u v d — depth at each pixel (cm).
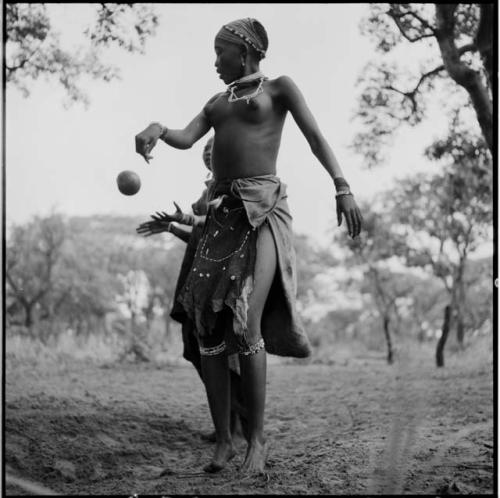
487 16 735
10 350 1170
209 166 530
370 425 603
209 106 465
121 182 454
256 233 435
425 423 579
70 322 1897
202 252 443
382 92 1009
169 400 746
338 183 431
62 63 914
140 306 2130
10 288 1695
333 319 2523
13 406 626
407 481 430
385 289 1944
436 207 1445
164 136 454
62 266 1842
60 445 525
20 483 459
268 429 621
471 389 782
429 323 2017
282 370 1170
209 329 432
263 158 446
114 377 962
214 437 576
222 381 446
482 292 1452
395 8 880
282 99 452
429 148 1034
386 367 1249
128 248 2116
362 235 1634
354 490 414
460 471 448
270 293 445
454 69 791
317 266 2353
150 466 502
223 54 460
